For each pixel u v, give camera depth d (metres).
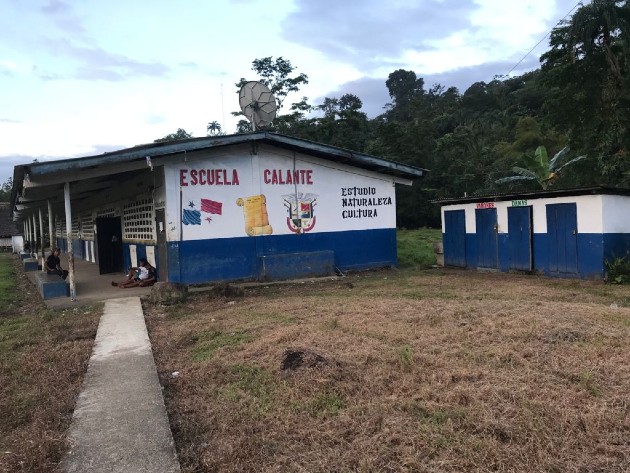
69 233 10.23
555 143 33.75
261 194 12.59
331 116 38.06
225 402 4.23
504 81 68.31
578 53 20.42
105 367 5.37
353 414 3.82
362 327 6.51
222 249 12.06
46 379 5.06
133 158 10.41
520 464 3.02
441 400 3.99
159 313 8.66
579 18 19.09
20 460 3.30
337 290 10.69
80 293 11.23
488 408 3.79
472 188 32.72
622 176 19.05
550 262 12.12
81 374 5.21
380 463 3.11
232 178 12.18
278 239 12.85
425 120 38.25
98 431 3.70
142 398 4.37
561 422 3.51
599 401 3.88
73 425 3.82
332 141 36.31
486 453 3.14
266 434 3.61
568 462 3.05
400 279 12.25
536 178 22.05
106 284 12.88
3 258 30.16
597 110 20.86
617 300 8.58
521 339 5.66
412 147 33.94
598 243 10.99
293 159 13.02
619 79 19.55
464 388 4.17
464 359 5.00
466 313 7.18
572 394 4.00
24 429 3.93
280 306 8.59
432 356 5.10
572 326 6.14
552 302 8.27
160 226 12.10
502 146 38.50
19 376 5.23
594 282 10.82
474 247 14.30
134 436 3.60
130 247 15.13
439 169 34.22
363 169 14.14
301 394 4.24
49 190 11.83
